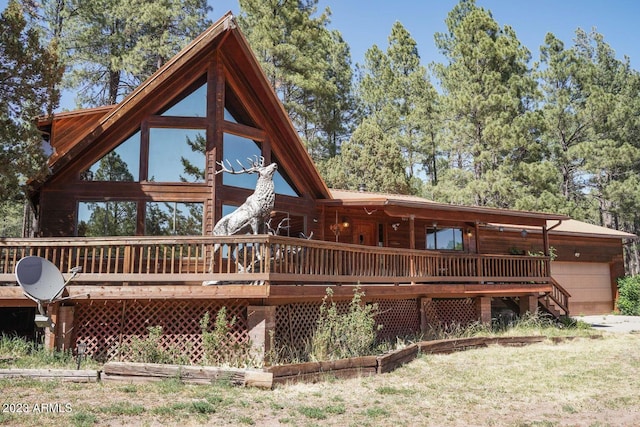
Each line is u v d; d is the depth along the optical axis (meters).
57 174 13.68
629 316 25.03
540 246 23.66
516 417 7.46
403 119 41.00
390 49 43.62
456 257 16.44
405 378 9.98
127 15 27.08
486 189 31.12
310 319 11.80
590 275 25.94
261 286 9.99
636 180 36.19
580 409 7.99
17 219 34.12
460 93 33.59
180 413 6.94
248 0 31.77
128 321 10.77
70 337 10.59
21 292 10.44
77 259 10.52
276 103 15.07
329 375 9.54
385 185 33.47
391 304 14.69
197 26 28.02
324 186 16.89
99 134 13.48
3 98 11.90
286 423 6.75
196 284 11.96
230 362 10.01
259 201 12.03
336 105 36.69
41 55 12.28
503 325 17.75
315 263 11.44
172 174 14.02
